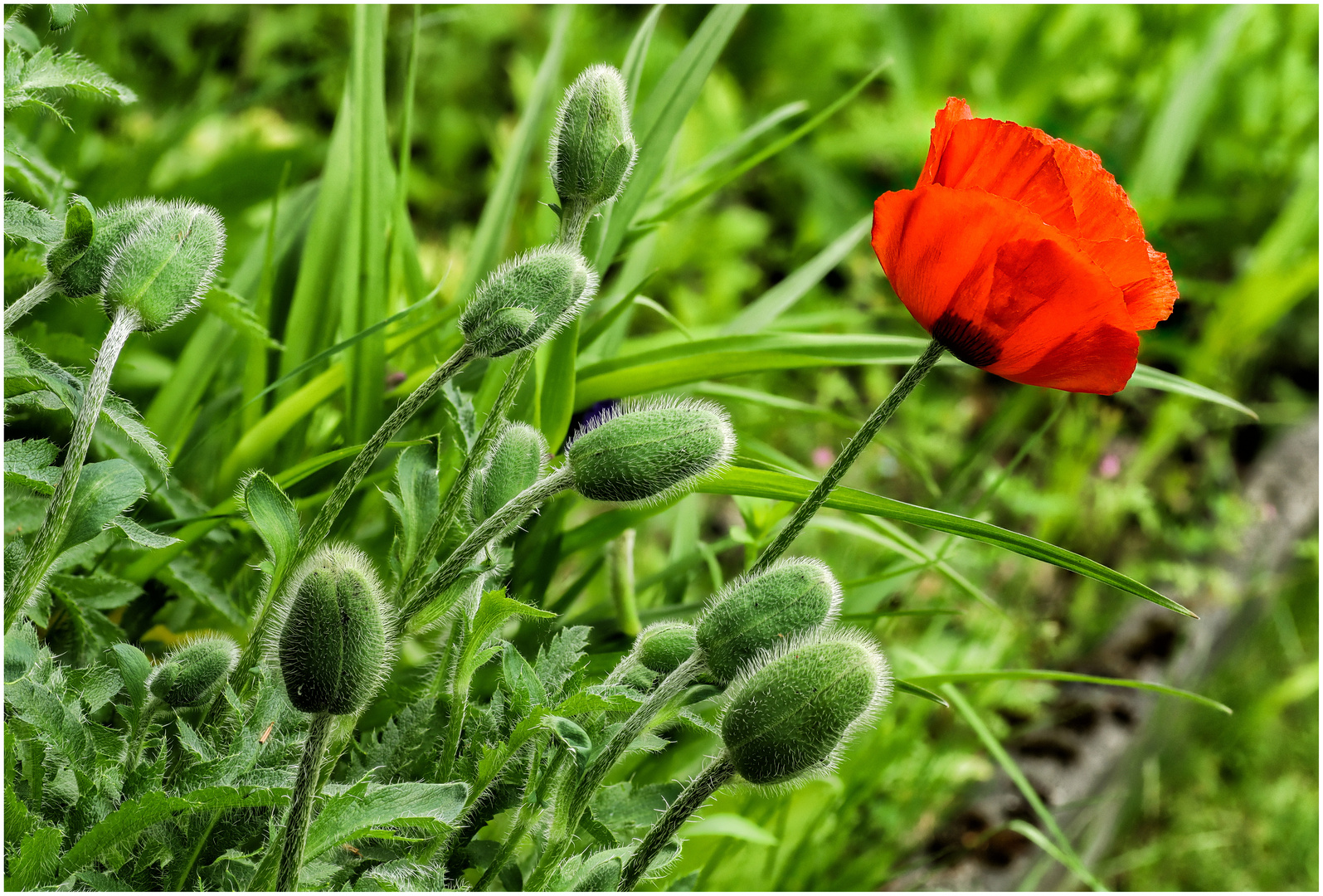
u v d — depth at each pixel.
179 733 0.99
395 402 1.22
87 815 0.98
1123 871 2.15
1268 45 3.23
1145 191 2.64
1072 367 1.02
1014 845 1.71
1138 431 2.75
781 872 1.32
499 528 1.00
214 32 2.24
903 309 2.62
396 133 2.48
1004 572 2.21
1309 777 2.46
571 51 2.60
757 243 2.53
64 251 0.98
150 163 1.49
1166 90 3.03
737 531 1.22
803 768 0.97
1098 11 2.95
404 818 0.95
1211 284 2.97
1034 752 1.91
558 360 1.16
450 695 1.06
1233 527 2.53
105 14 1.76
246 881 1.00
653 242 1.46
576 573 1.49
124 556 1.14
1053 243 0.99
